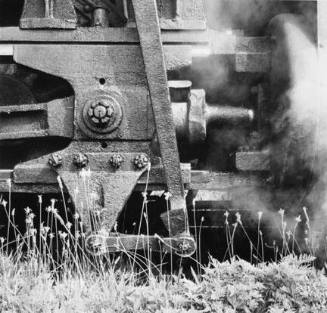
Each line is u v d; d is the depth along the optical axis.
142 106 4.22
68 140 4.43
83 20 4.45
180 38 4.25
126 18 4.54
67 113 4.28
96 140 4.23
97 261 4.34
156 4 4.24
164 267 4.64
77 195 4.16
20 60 4.26
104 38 4.25
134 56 4.25
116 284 3.92
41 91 4.49
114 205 4.14
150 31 4.14
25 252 4.64
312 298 3.73
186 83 4.35
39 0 4.28
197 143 4.36
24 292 3.82
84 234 4.07
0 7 4.81
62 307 3.64
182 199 4.13
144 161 4.16
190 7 4.27
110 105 4.18
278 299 3.71
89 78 4.25
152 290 3.78
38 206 4.84
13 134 4.33
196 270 4.75
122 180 4.15
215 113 4.45
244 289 3.64
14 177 4.24
